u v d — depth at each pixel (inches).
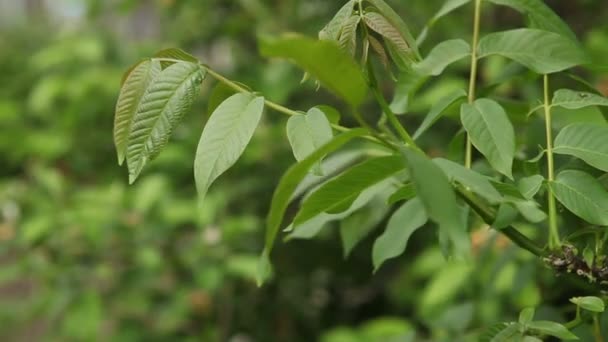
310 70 39.4
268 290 128.2
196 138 119.5
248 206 123.6
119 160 43.1
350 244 54.6
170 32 137.0
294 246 127.7
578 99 46.4
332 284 139.2
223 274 103.3
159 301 106.3
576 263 44.9
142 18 164.1
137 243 101.0
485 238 59.8
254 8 122.9
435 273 92.0
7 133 125.0
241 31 128.6
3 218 107.0
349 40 43.2
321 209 43.0
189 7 130.8
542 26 48.2
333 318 138.5
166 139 43.0
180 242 107.5
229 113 42.8
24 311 105.4
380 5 43.6
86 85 118.2
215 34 132.4
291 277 130.4
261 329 129.1
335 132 45.4
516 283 58.0
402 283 115.2
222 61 145.6
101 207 102.3
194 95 43.3
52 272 99.2
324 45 38.9
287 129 42.8
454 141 50.9
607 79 72.2
